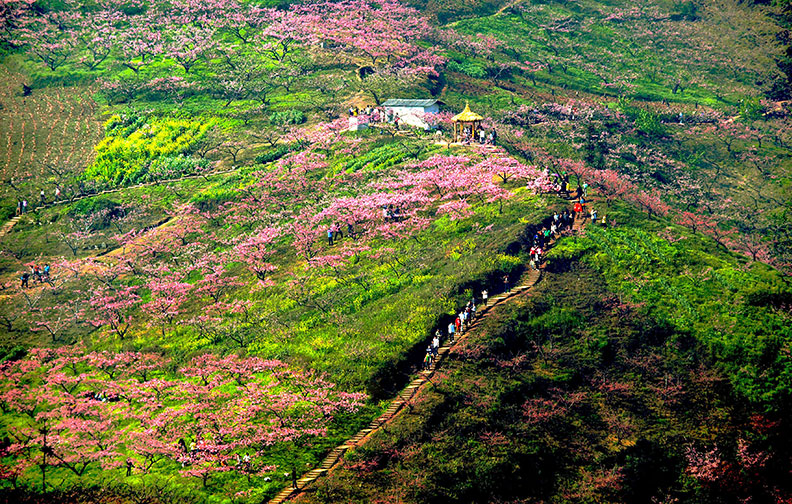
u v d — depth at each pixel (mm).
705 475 49406
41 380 64188
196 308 73375
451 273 65438
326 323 62781
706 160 122062
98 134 130875
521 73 164625
